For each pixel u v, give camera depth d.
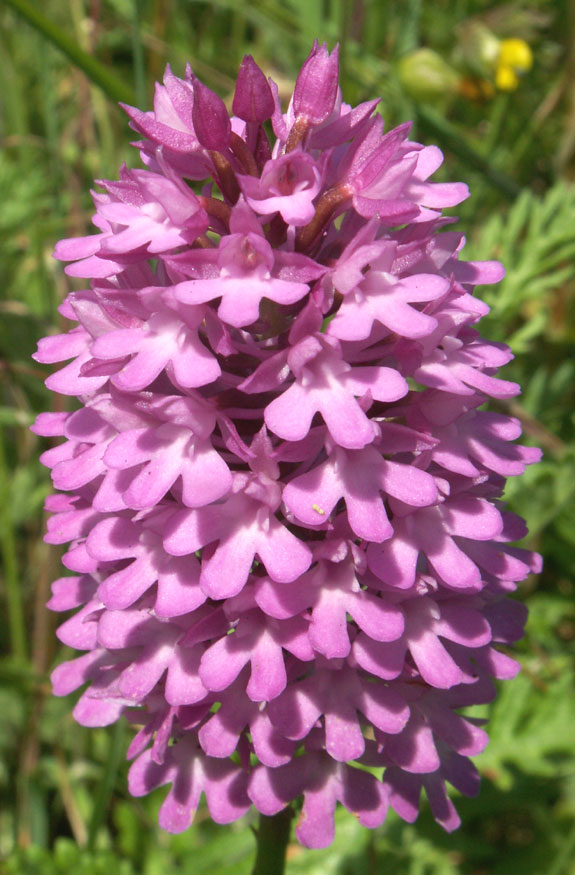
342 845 0.12
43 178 0.17
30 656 0.15
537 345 0.17
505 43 0.18
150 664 0.08
